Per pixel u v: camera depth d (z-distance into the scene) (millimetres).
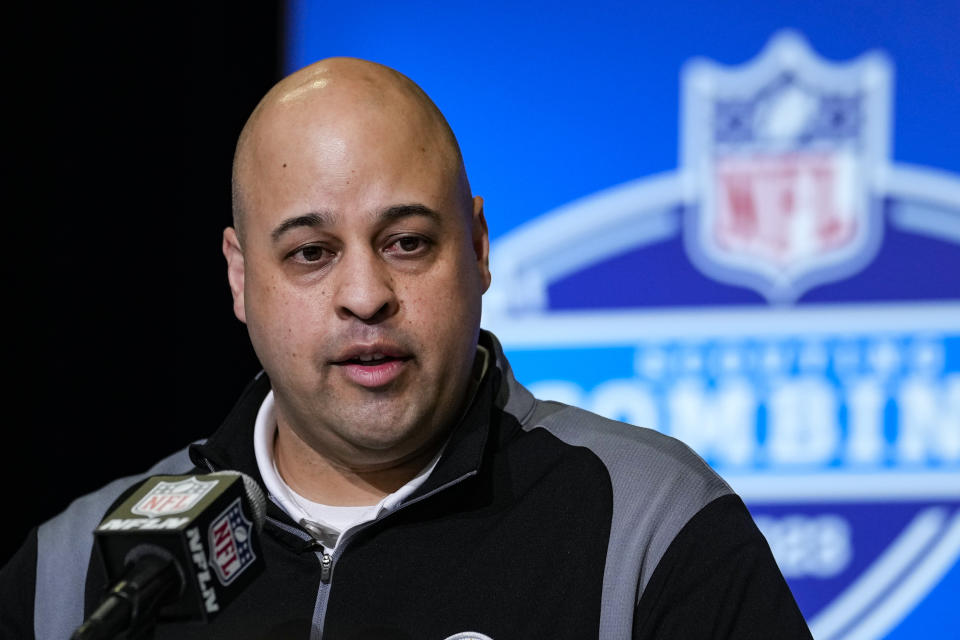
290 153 4520
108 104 10516
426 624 4512
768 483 9672
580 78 9820
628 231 9789
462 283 4625
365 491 4887
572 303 9828
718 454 9719
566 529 4668
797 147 9672
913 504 9547
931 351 9531
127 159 10570
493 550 4645
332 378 4516
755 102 9703
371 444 4566
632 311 9781
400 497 4688
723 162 9734
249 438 5062
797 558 9625
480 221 5074
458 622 4496
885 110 9586
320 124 4512
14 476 10727
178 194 10586
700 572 4492
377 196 4430
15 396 10703
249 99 10406
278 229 4512
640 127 9781
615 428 5082
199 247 10641
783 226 9672
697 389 9742
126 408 10719
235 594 3676
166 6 10430
